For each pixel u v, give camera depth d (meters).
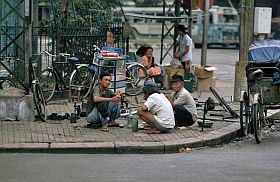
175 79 12.91
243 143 12.38
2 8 14.69
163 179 9.13
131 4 51.12
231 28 49.34
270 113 15.14
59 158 10.55
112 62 15.23
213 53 42.59
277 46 13.79
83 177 9.17
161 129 12.33
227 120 13.92
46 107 14.66
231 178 9.28
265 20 17.47
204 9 21.38
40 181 8.89
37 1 17.09
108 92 12.84
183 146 11.48
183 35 19.62
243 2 17.22
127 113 14.23
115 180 9.01
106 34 18.20
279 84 13.26
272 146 12.05
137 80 17.62
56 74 16.11
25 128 12.49
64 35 16.88
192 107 12.97
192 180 9.10
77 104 14.21
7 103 13.17
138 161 10.43
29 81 13.41
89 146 11.05
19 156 10.65
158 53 38.62
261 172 9.73
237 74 17.17
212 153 11.27
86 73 16.11
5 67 13.61
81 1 20.58
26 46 13.40
